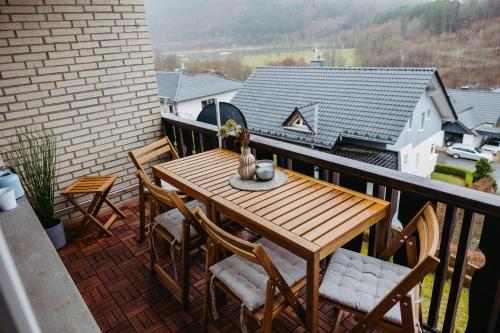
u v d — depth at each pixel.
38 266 1.65
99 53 3.40
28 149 3.13
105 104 3.55
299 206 1.89
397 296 1.37
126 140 3.79
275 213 1.82
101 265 2.82
